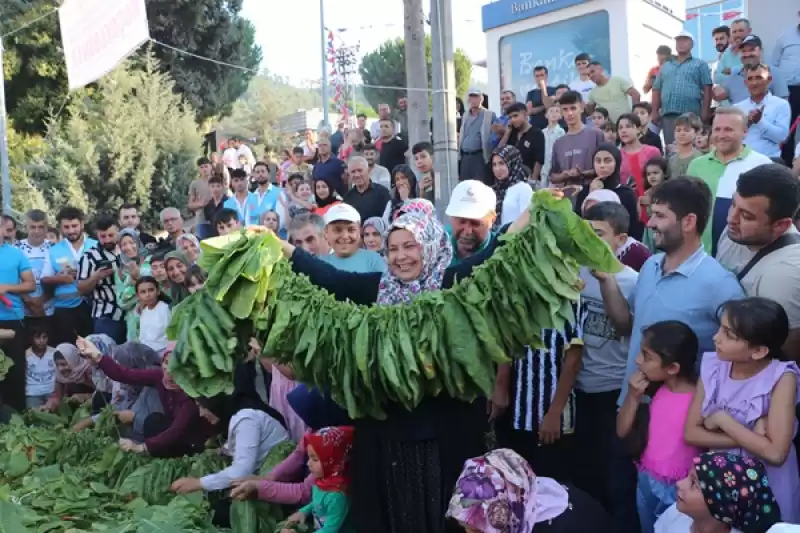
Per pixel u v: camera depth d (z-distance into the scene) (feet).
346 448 11.21
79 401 22.36
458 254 11.60
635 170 22.07
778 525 7.61
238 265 8.87
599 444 12.14
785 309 9.69
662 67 27.43
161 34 68.74
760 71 20.44
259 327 9.08
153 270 21.81
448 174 21.34
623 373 11.98
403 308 9.20
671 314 10.40
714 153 14.89
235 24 73.36
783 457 8.67
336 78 81.00
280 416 14.39
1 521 12.87
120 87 56.44
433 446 9.79
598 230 12.53
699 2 42.57
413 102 23.81
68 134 55.67
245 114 85.76
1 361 21.75
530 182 24.26
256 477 13.09
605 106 29.40
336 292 10.25
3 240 23.52
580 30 37.63
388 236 10.23
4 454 17.67
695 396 9.57
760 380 9.05
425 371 8.90
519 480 8.75
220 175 31.68
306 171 37.52
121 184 55.21
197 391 8.95
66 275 25.11
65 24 30.83
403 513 9.80
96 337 20.58
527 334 9.05
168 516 12.76
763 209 9.84
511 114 27.12
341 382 9.21
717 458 8.23
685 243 10.44
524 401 12.06
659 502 10.00
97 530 12.85
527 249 8.90
